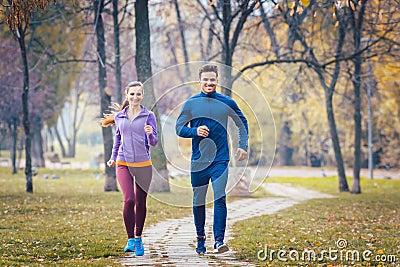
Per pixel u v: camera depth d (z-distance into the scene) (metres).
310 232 11.20
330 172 48.50
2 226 12.00
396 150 47.69
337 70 26.53
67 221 13.16
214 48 31.78
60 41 35.56
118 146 8.35
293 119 50.84
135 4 20.77
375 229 11.80
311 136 54.44
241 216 15.66
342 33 24.81
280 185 32.88
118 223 12.87
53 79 41.00
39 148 46.41
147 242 10.07
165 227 12.52
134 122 8.13
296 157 59.16
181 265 7.50
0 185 27.34
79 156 74.06
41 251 8.60
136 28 20.77
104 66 22.92
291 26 24.42
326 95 27.61
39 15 25.03
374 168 51.03
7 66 34.66
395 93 36.59
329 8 20.03
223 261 7.83
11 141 46.12
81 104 91.44
